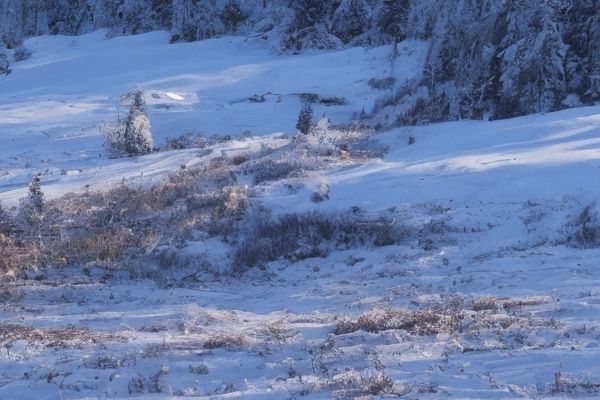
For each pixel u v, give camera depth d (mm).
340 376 11539
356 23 87062
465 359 12609
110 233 30094
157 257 27859
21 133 55688
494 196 30375
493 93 54281
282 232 29000
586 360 11758
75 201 35969
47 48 99812
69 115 62281
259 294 23609
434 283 22375
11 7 104562
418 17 77438
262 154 42875
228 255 27844
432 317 16219
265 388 11391
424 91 57000
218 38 93375
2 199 37875
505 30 55781
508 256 24641
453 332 14922
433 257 25406
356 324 16391
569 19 54594
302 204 32188
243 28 95938
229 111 62844
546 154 35188
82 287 25047
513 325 15172
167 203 35094
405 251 26641
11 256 27969
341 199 32312
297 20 86875
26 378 12781
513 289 20500
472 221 28297
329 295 22391
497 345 13680
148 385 12078
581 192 29125
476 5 59312
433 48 59938
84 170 44719
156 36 98875
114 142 48719
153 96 68312
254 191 34031
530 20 52594
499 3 58125
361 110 62688
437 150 40875
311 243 28281
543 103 51688
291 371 12531
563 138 38938
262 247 27734
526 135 40781
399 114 55125
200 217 31891
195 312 20062
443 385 10898
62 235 30609
